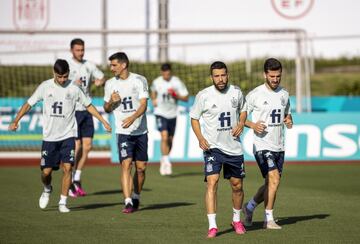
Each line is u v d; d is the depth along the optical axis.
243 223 28.95
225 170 27.38
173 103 49.97
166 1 76.56
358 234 26.84
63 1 81.19
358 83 78.00
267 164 27.80
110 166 55.19
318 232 27.22
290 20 84.44
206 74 74.00
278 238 25.98
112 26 81.75
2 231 27.52
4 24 80.56
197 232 27.22
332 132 56.50
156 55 79.88
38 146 64.19
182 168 53.47
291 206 34.34
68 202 35.78
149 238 26.03
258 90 28.16
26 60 77.88
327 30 84.88
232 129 26.84
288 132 56.16
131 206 32.06
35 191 40.09
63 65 31.73
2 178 47.00
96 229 27.89
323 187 42.03
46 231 27.52
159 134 56.66
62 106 32.09
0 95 70.94
